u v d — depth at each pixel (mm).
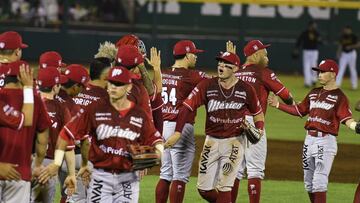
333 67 27906
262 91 28797
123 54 23250
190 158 28500
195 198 31578
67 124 21203
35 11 83375
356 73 77062
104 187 21203
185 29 87125
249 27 87125
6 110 20312
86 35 81875
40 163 21531
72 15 84312
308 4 80125
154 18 82875
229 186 26188
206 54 82688
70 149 21406
